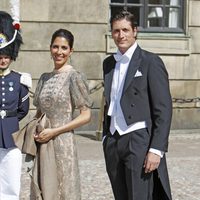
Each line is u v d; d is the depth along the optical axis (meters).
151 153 4.10
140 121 4.21
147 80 4.19
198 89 12.72
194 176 7.85
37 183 4.57
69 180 4.63
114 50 12.15
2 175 4.96
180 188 7.11
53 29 11.93
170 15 12.81
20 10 11.72
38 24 11.85
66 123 4.64
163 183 4.14
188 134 12.12
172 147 10.61
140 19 12.57
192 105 12.66
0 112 4.93
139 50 4.29
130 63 4.25
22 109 5.07
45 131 4.56
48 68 11.95
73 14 11.98
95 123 12.06
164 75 4.19
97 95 12.09
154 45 12.45
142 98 4.20
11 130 4.92
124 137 4.25
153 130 4.19
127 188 4.28
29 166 5.61
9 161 4.92
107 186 7.10
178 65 12.56
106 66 4.47
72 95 4.64
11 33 4.94
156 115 4.14
